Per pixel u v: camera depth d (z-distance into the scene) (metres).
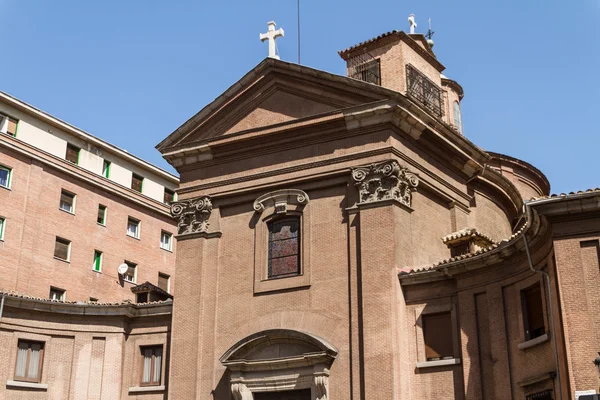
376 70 35.44
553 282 22.83
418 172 30.75
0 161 43.75
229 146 32.72
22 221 44.00
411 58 35.78
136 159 52.75
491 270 26.11
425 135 31.00
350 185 29.95
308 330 28.91
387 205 28.66
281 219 31.20
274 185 31.38
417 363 27.03
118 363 33.47
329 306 28.81
